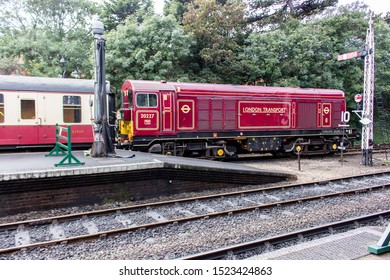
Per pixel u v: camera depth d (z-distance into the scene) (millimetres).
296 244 6031
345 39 25797
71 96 13258
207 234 6586
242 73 23391
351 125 26922
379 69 26672
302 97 17562
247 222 7297
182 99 14492
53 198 8125
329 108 18438
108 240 6230
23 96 12430
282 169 14094
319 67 24672
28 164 8914
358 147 23203
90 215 7473
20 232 6594
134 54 18531
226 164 11672
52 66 22453
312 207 8406
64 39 24016
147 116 13742
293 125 17312
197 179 10047
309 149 19062
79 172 8148
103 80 10594
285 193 9789
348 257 4977
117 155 10758
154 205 8219
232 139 16141
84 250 5805
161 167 9305
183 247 5949
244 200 9031
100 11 27141
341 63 25141
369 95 15203
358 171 13820
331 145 18969
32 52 22078
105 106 10766
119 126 14766
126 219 7422
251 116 16141
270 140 16828
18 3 25359
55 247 5871
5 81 12242
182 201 8578
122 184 8961
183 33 20547
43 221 7008
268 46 23312
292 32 25297
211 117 15133
